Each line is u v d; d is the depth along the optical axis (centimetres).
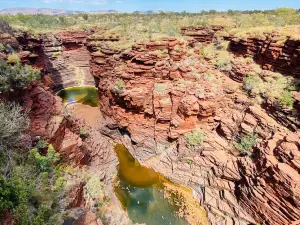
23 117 1551
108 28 5731
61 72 5747
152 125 3111
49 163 1527
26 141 1544
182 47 3575
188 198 2383
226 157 2503
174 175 2645
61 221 1159
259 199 1920
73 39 6022
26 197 1049
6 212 944
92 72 4600
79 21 8469
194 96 2886
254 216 1966
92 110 4334
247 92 3020
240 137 2538
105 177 2539
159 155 2934
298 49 2709
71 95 5228
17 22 6488
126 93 3069
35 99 1958
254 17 5703
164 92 3034
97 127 3572
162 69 3206
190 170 2612
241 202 2098
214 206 2203
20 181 1070
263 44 3338
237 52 3975
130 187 2534
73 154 2134
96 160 2638
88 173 2267
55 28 6894
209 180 2448
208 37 5059
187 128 2877
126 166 2866
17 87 1759
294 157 1809
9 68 1722
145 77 3228
